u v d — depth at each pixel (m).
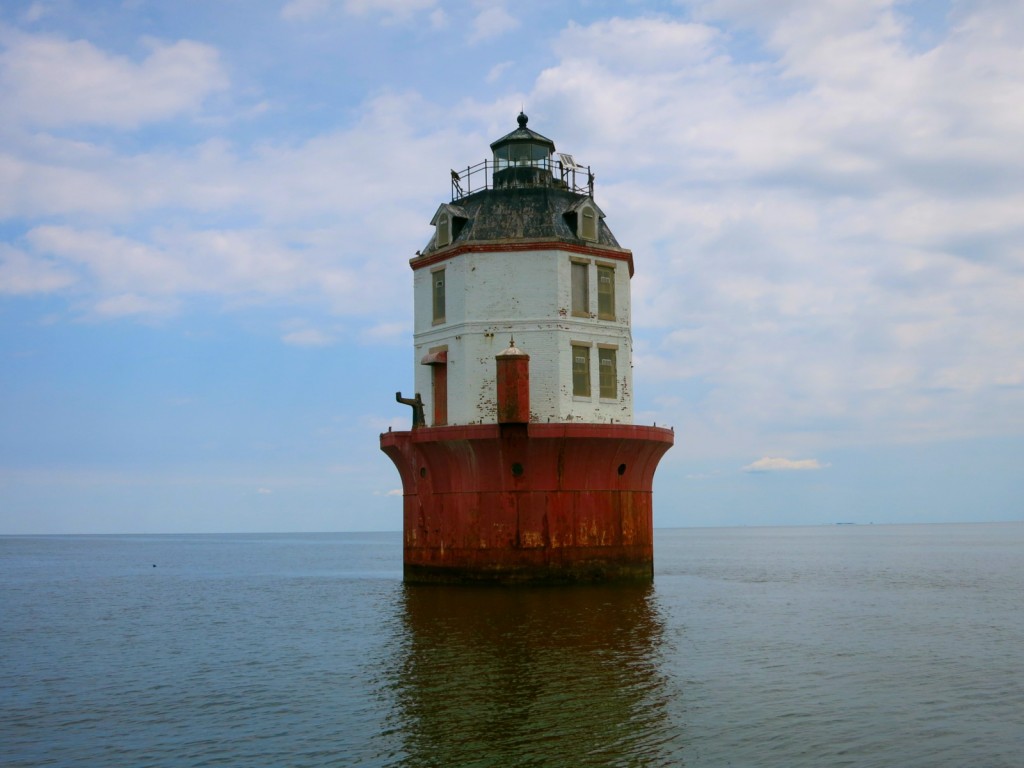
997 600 48.19
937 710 23.03
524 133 49.53
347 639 33.69
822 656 29.83
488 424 42.78
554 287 44.91
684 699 23.88
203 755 20.11
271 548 185.25
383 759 19.52
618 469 44.25
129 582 72.38
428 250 48.69
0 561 122.00
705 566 82.62
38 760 20.09
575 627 33.88
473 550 43.31
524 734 20.98
